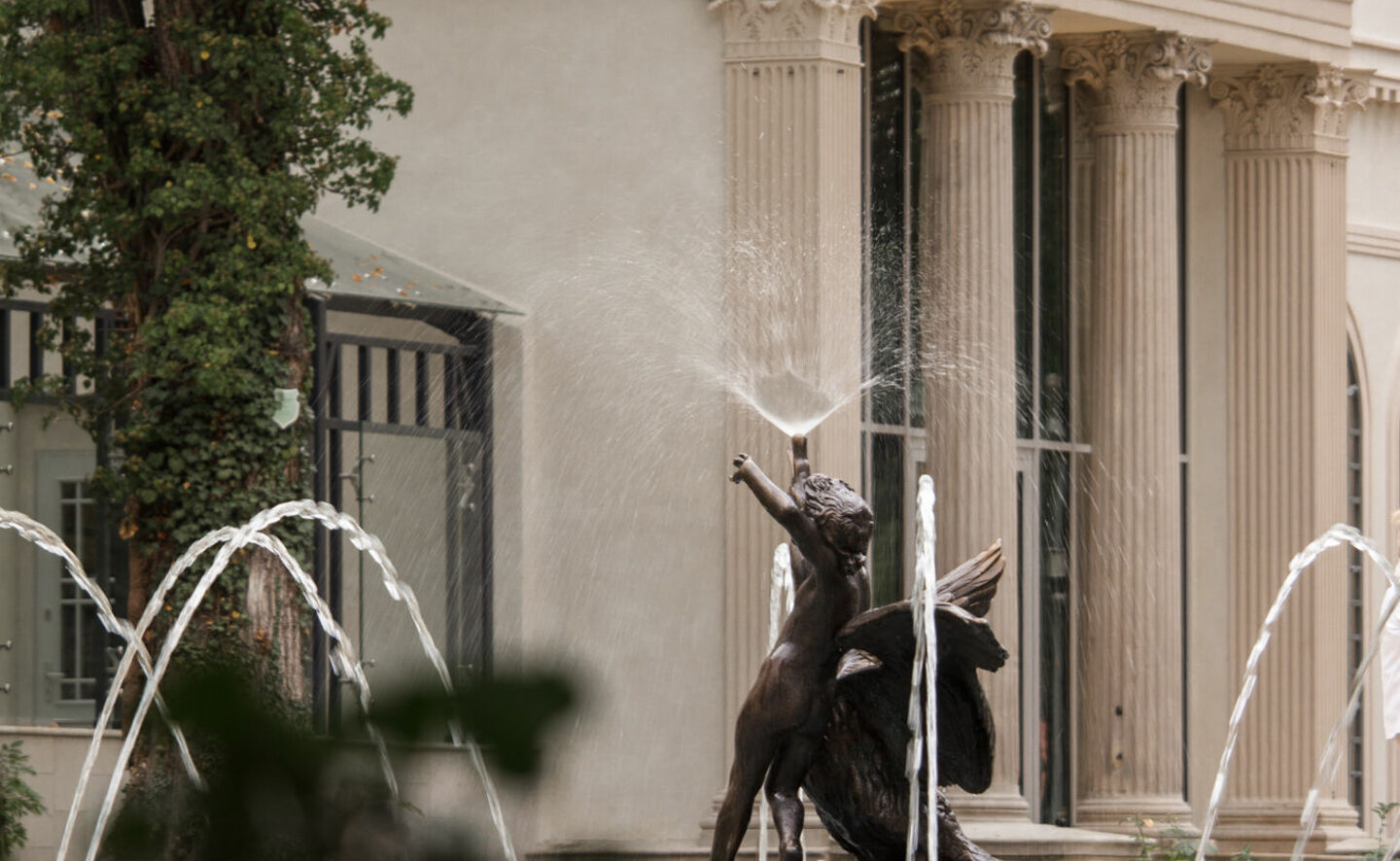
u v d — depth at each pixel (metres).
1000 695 53.38
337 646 45.31
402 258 51.34
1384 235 76.62
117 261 41.22
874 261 54.09
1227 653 64.06
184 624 33.31
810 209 47.91
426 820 4.62
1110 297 59.69
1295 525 63.69
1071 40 59.62
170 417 40.91
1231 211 64.38
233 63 39.31
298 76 41.00
